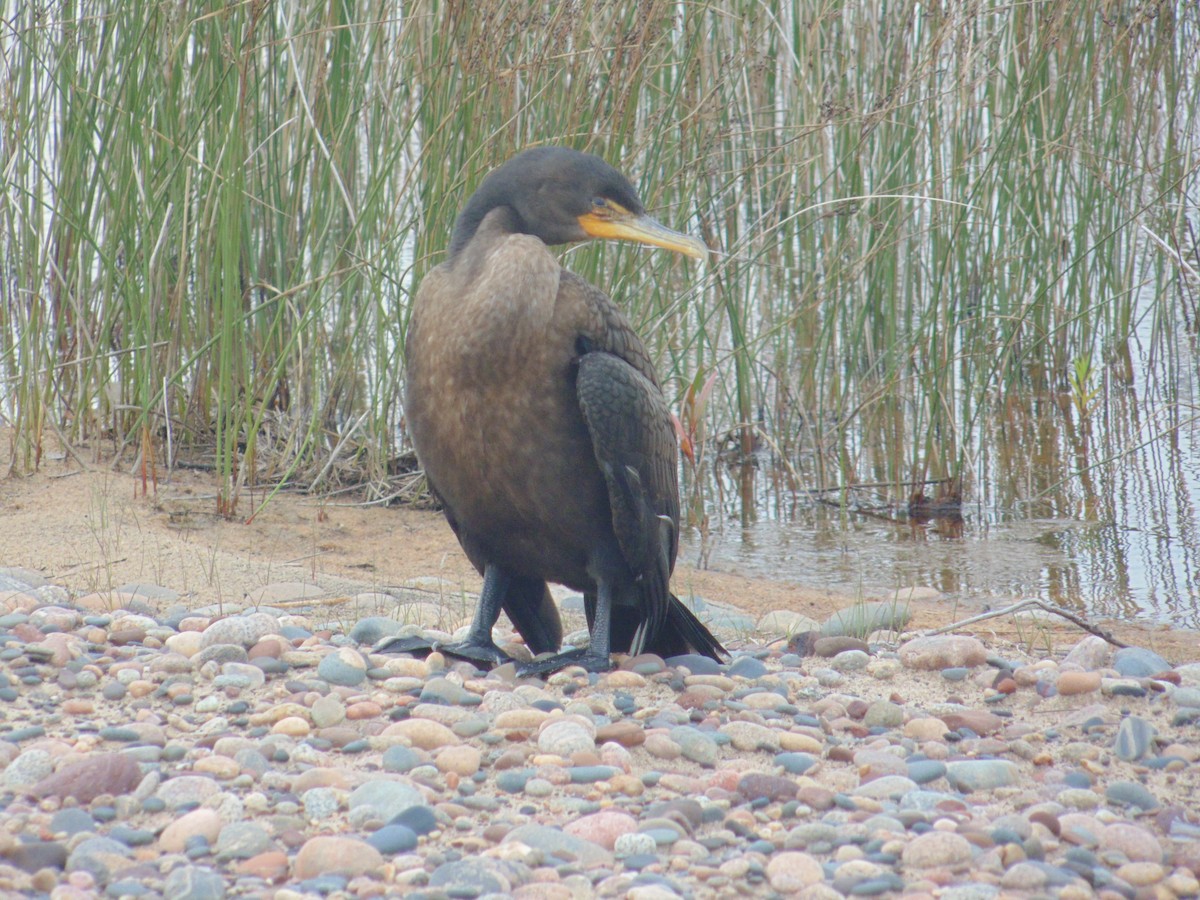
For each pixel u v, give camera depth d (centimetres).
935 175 1264
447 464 701
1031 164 1370
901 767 582
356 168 1240
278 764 566
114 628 765
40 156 1151
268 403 1273
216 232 1180
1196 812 557
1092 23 1334
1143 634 931
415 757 571
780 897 459
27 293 1218
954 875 481
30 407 1204
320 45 1111
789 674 722
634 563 712
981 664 734
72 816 500
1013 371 1458
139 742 582
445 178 1121
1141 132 1483
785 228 1338
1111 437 1382
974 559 1109
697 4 1125
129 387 1232
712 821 526
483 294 673
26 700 633
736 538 1179
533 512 703
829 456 1354
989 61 1254
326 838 477
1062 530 1173
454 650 725
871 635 839
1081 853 495
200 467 1226
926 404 1362
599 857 486
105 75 1195
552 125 1120
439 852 486
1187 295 1566
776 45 1314
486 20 1034
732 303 1308
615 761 577
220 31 1142
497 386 675
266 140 1091
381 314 1160
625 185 728
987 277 1361
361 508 1181
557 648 791
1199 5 1390
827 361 1413
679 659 743
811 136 1262
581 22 1060
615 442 681
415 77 1121
